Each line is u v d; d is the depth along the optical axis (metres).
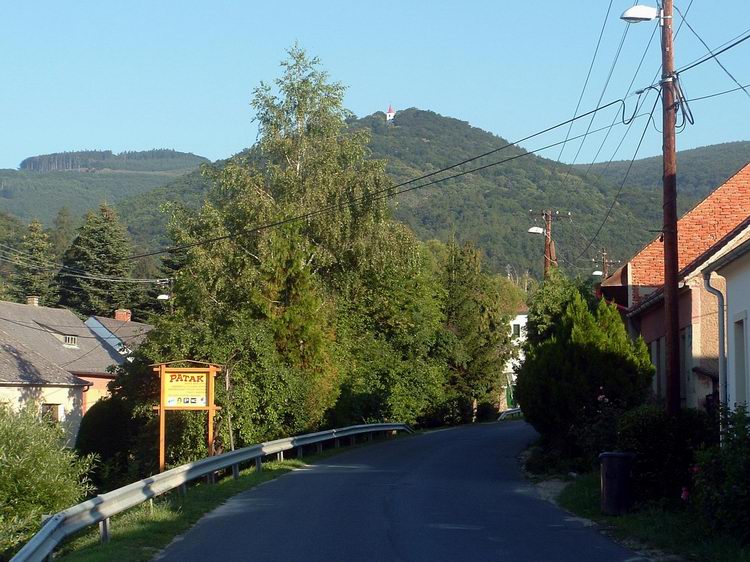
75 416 39.72
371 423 37.84
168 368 20.81
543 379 22.22
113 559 10.38
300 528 12.79
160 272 64.50
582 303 22.55
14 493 15.02
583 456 20.92
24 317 48.12
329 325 33.56
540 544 11.48
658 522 12.31
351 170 35.50
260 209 31.80
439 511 14.62
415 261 36.47
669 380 14.95
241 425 25.00
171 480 15.69
